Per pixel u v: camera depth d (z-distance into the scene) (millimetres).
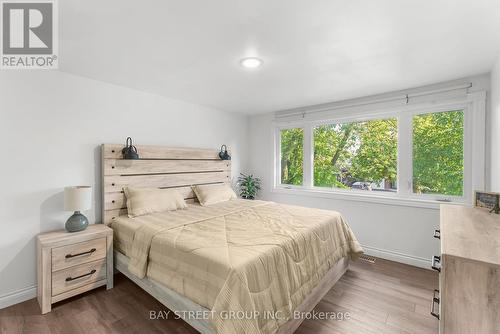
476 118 2527
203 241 1804
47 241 2023
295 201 4070
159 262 1885
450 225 1435
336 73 2477
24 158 2195
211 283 1471
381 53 2021
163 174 3211
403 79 2645
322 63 2225
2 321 1896
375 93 3166
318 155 3941
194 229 2137
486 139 2484
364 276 2664
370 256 3246
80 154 2553
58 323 1877
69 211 2332
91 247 2260
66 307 2086
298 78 2617
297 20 1544
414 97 2932
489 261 946
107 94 2764
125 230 2359
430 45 1879
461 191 2744
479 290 962
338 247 2510
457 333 990
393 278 2617
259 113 4508
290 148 4285
